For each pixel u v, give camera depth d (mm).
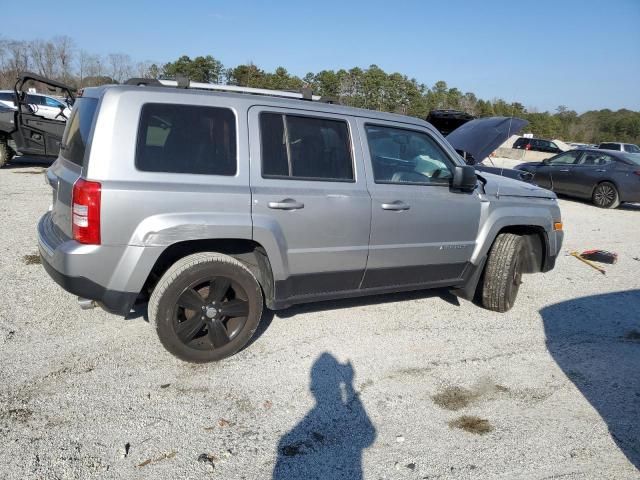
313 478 2717
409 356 4164
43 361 3654
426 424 3260
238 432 3053
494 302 5148
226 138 3607
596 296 6023
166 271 3590
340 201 3975
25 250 5957
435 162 4590
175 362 3777
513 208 5008
